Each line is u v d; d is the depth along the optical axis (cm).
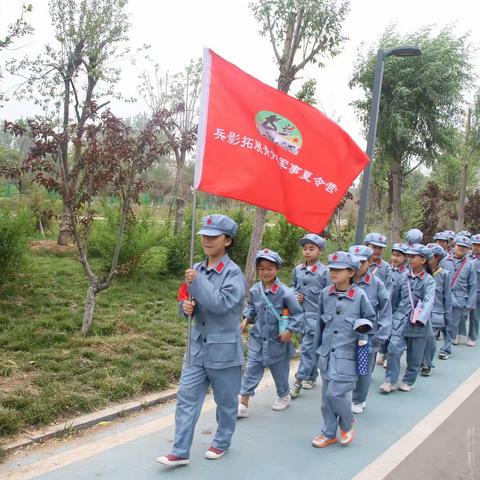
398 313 695
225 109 483
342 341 502
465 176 2198
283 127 509
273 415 583
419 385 723
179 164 1681
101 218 1388
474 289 947
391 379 679
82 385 578
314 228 519
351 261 509
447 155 1578
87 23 1202
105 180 727
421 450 505
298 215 513
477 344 1011
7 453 445
